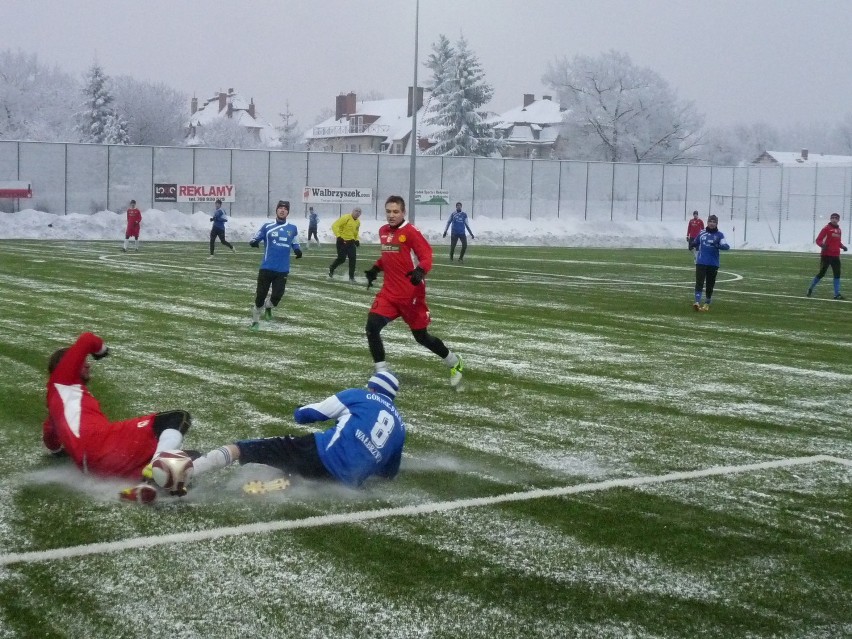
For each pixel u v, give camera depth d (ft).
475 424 24.88
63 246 110.83
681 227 185.57
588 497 18.72
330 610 13.20
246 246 120.16
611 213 185.88
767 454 22.49
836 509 18.38
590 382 31.32
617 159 246.27
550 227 172.76
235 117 414.62
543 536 16.42
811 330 47.70
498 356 36.32
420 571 14.69
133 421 18.75
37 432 22.75
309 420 18.79
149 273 71.36
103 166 149.79
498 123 334.44
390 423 18.97
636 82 244.22
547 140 331.36
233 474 19.52
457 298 59.06
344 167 165.78
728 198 195.42
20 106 235.40
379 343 31.07
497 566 14.99
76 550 15.14
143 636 12.26
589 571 14.89
